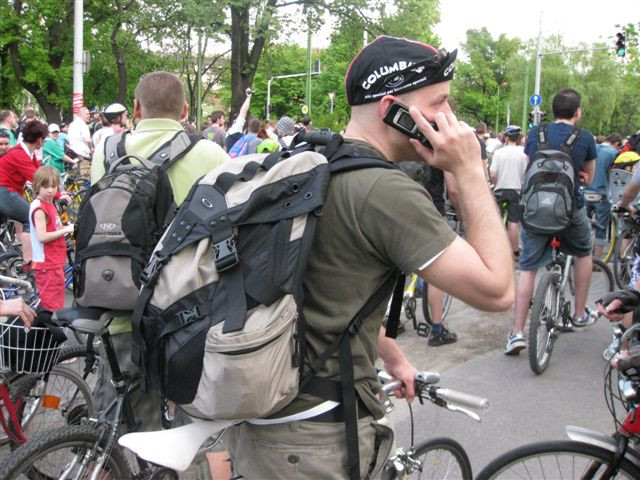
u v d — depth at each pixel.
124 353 2.74
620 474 2.41
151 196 2.63
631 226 5.13
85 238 2.59
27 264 6.68
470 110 74.81
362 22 21.55
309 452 1.66
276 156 1.72
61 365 3.41
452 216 6.43
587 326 6.16
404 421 4.21
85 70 15.86
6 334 2.82
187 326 1.55
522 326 5.38
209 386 1.49
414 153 1.71
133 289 2.55
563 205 4.86
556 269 5.27
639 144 10.97
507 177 8.96
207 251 1.59
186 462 1.69
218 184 1.67
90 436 2.45
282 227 1.54
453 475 2.87
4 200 6.65
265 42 21.94
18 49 25.50
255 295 1.50
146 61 26.33
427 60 1.61
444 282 1.52
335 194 1.57
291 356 1.53
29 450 2.28
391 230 1.53
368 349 1.68
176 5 20.45
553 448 2.45
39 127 6.89
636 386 2.28
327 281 1.60
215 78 36.12
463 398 2.21
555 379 4.92
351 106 1.73
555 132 5.07
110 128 10.42
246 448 1.75
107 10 25.00
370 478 1.83
